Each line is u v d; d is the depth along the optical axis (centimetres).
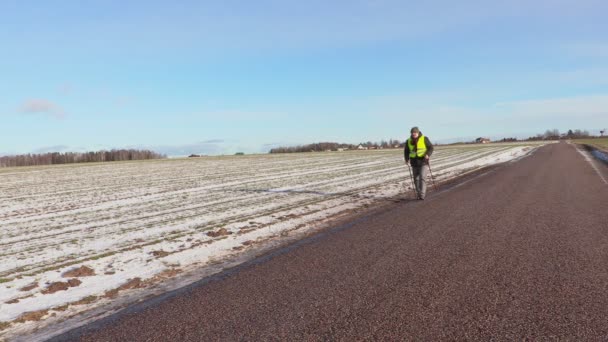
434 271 485
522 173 1869
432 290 422
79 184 2391
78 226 1017
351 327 345
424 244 618
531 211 870
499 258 527
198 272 562
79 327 393
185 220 1015
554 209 887
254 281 489
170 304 431
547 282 434
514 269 480
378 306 387
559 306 371
